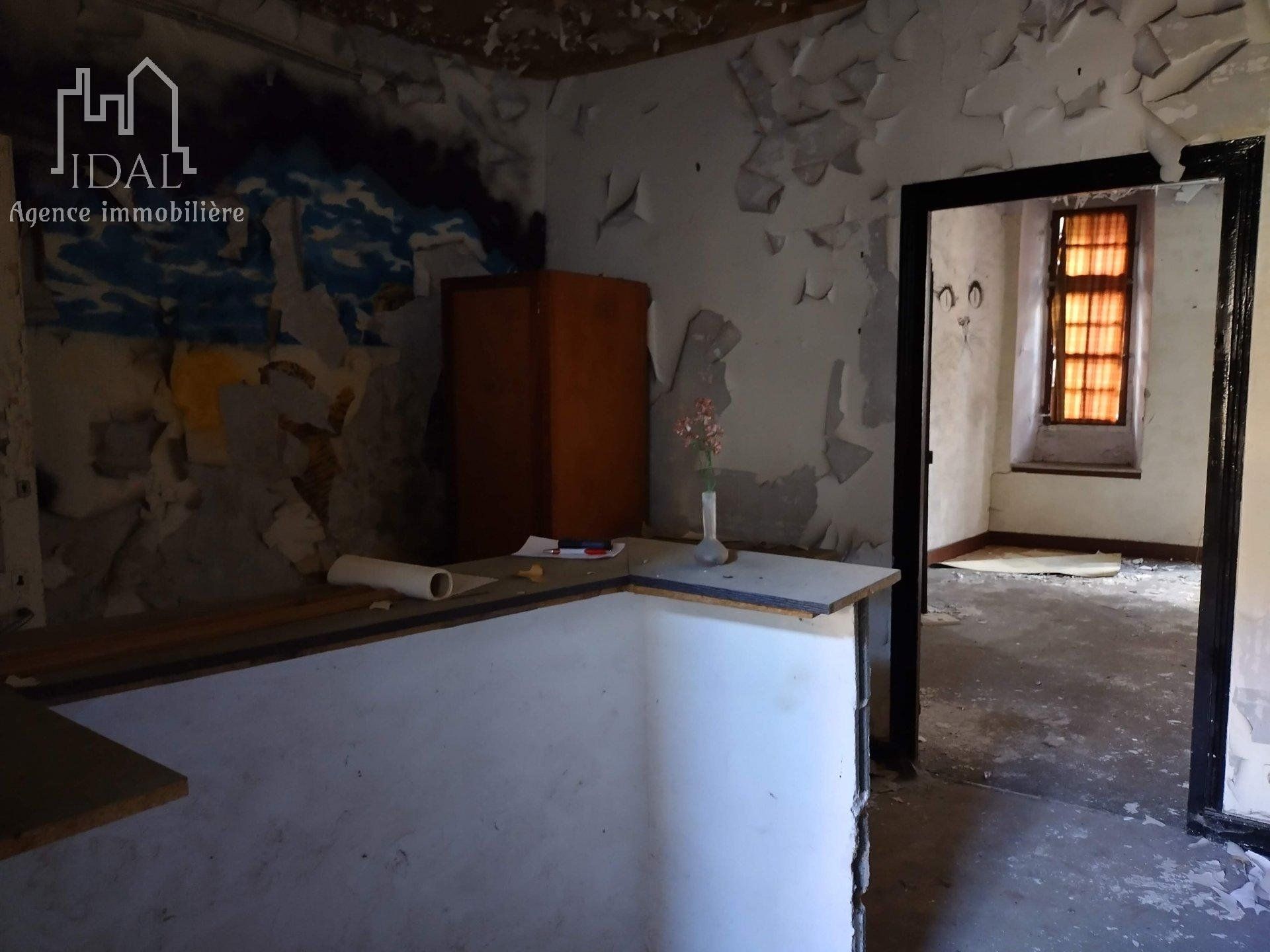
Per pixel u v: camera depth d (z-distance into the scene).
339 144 3.11
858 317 3.10
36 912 1.18
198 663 1.27
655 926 2.05
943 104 2.88
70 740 0.91
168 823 1.30
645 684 2.00
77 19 2.44
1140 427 6.71
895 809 2.81
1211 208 6.10
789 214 3.22
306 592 1.65
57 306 2.44
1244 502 2.48
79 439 2.50
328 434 3.16
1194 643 4.45
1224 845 2.57
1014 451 6.97
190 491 2.77
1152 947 2.13
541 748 1.81
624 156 3.59
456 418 3.31
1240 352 2.46
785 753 1.81
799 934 1.83
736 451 3.41
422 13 3.07
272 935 1.44
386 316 3.31
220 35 2.76
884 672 3.14
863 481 3.13
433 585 1.67
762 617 1.81
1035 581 5.82
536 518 3.17
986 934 2.18
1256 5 2.37
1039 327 7.04
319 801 1.48
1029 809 2.80
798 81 3.16
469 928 1.73
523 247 3.78
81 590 2.53
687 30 3.25
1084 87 2.63
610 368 3.37
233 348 2.86
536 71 3.67
